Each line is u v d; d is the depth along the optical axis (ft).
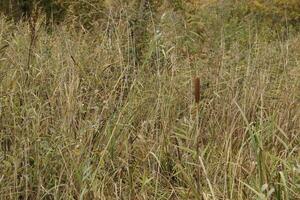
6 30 20.74
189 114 14.79
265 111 15.38
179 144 13.46
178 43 19.17
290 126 15.05
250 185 11.59
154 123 14.01
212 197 11.22
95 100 14.80
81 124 13.60
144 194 12.10
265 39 26.30
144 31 18.48
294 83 17.04
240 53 19.86
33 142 12.80
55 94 14.65
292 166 11.91
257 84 16.02
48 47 18.12
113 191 12.34
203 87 16.05
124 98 15.21
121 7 18.60
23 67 15.92
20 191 12.10
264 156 12.08
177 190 12.58
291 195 11.28
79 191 12.03
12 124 13.65
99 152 12.82
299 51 23.61
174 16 21.52
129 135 13.55
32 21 18.85
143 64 16.11
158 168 12.29
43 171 12.55
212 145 13.84
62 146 12.99
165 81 15.65
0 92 14.37
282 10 31.91
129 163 13.25
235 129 14.39
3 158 12.49
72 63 15.97
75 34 20.80
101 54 17.58
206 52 20.12
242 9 31.22
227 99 15.37
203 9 28.99
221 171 12.47
